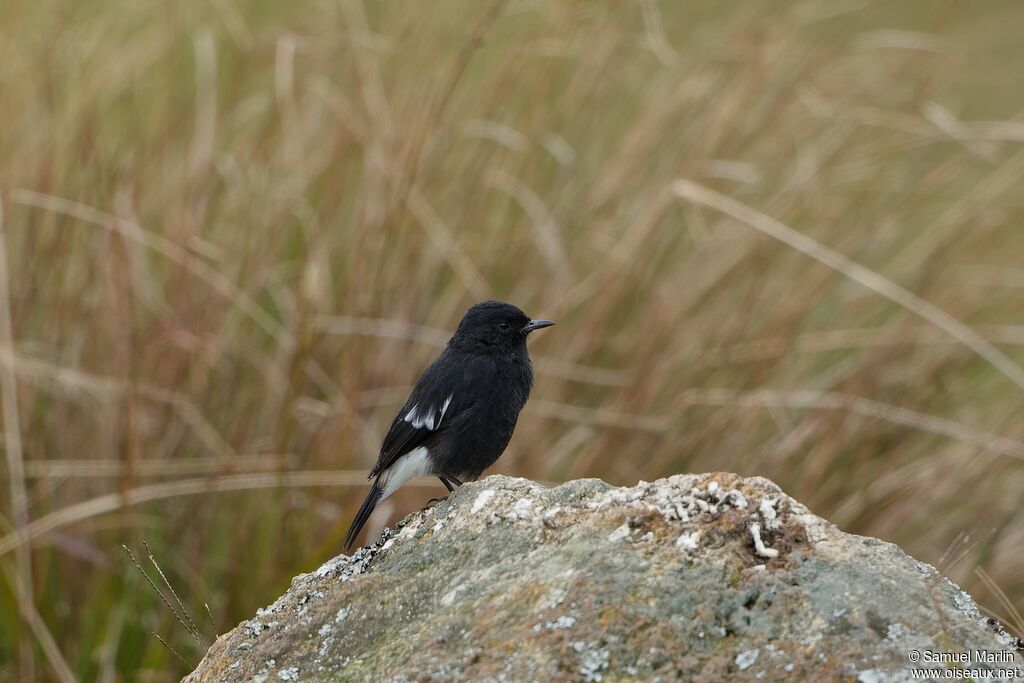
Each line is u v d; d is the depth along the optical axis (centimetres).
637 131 1255
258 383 1120
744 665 501
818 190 1252
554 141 1253
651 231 1146
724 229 1205
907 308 1169
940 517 1116
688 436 1099
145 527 1045
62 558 1053
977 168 1472
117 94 1302
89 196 1155
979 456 1103
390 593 607
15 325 1088
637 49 1381
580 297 1153
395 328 1116
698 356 1149
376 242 1116
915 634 510
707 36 1461
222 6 1339
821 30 1492
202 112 1208
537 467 1085
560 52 1273
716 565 542
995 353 1054
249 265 1162
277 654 596
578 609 531
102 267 1106
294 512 1047
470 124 1235
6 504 1062
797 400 1111
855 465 1124
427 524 651
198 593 1024
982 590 1029
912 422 1096
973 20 1797
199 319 1125
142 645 1008
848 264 1073
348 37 1277
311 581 652
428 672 532
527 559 584
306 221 1176
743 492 584
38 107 1218
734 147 1305
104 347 1114
